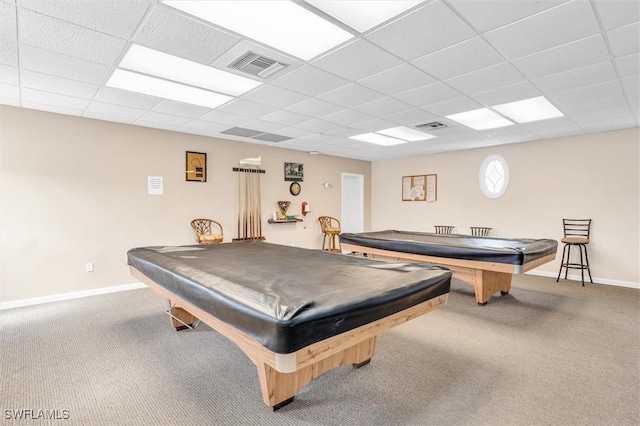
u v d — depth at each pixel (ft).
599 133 15.84
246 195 18.72
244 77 9.40
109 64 8.47
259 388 6.75
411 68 8.78
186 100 11.36
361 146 19.83
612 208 15.53
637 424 5.58
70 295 13.11
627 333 9.53
